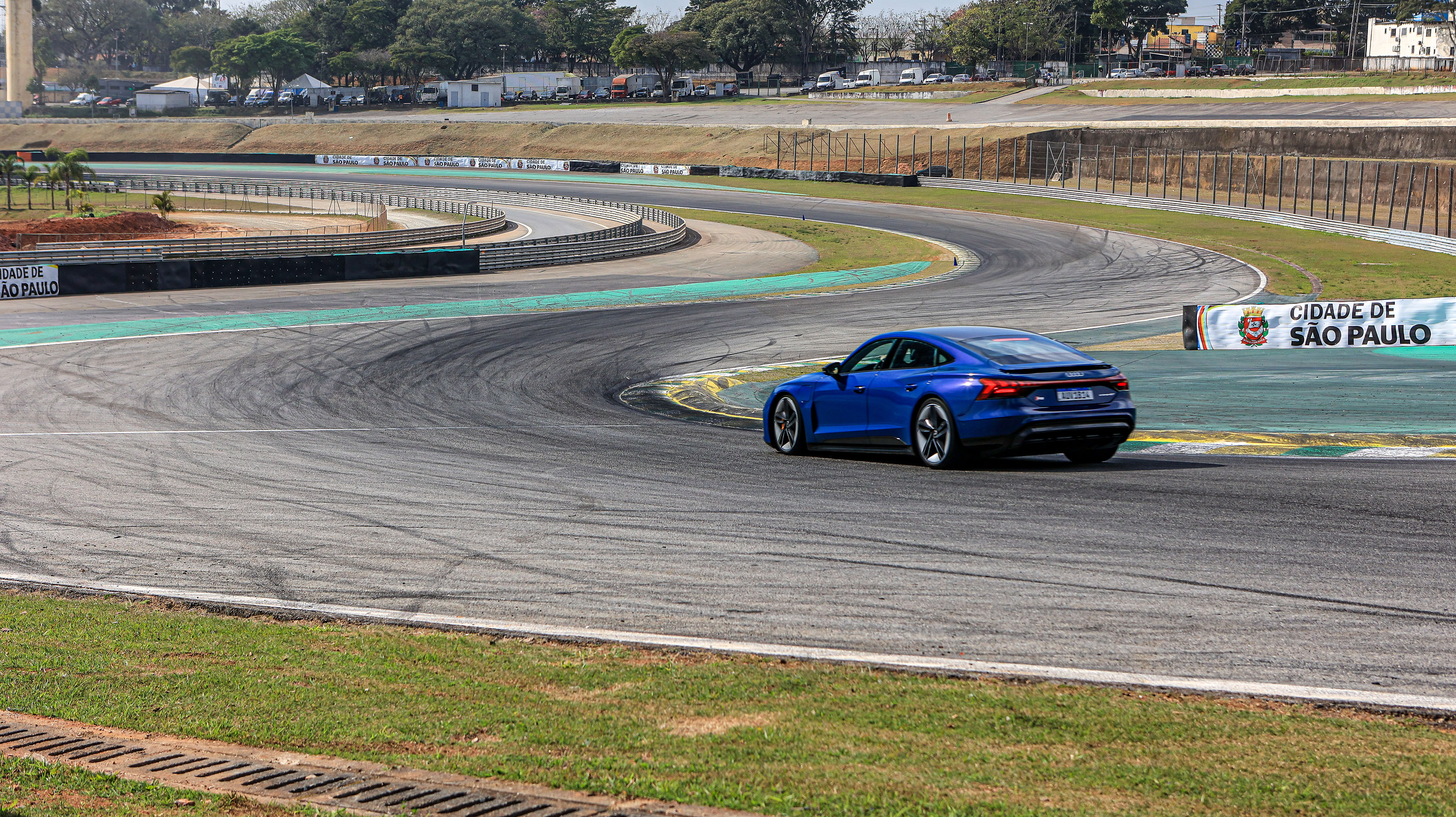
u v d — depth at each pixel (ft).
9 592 27.94
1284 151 242.99
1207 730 15.93
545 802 13.82
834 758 15.02
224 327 99.60
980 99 362.74
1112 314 108.88
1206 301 118.01
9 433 55.88
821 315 107.86
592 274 150.82
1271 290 125.80
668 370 78.54
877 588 25.08
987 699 17.48
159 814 13.78
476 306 115.75
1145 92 333.62
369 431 55.67
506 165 344.08
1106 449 39.83
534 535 32.04
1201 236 177.27
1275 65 394.73
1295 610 22.40
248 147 421.18
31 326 100.48
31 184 278.26
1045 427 36.76
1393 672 18.78
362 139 405.80
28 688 19.30
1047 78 398.62
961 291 129.08
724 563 27.91
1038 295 123.85
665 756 15.34
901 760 14.89
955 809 13.15
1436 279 132.46
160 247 153.48
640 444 49.80
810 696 17.85
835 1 498.69
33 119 475.31
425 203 276.21
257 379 74.43
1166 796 13.50
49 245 163.73
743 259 171.01
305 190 301.22
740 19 465.06
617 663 20.26
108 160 391.65
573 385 72.59
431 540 31.91
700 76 530.27
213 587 27.68
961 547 28.45
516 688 18.76
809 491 36.70
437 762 15.40
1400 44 376.48
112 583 28.35
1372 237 169.48
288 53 501.97
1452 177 179.52
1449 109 254.06
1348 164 209.05
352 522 34.65
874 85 426.51
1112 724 16.22
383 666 20.30
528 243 157.69
